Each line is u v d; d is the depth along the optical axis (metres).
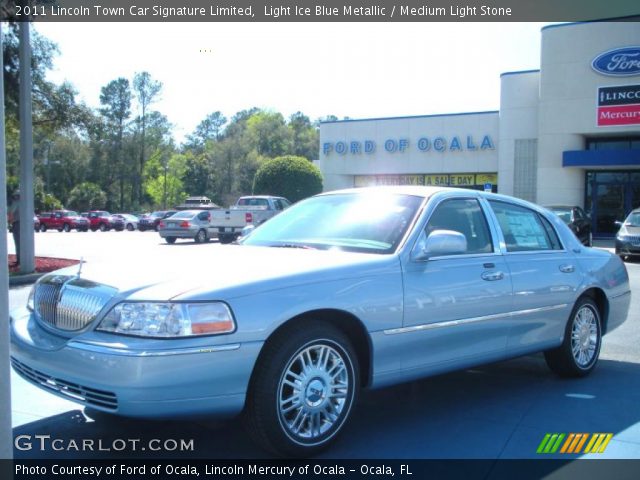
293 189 34.19
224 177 83.12
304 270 3.92
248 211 26.23
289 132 96.25
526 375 6.02
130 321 3.47
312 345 3.83
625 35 29.12
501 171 33.69
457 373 6.09
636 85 28.92
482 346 4.83
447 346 4.55
